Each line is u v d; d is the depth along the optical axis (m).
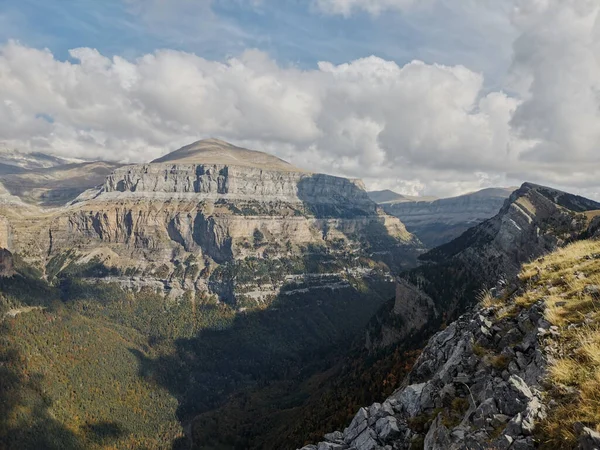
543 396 20.23
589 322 23.31
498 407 21.73
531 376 22.84
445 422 25.27
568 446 16.53
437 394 30.02
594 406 17.38
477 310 39.19
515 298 33.72
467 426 22.55
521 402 20.61
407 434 29.95
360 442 32.62
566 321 25.02
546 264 37.25
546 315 26.42
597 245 38.00
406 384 42.09
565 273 32.81
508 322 30.47
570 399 18.88
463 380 27.92
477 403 24.12
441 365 38.16
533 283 34.19
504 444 18.55
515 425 19.00
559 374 20.77
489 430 20.52
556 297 28.48
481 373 27.02
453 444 22.20
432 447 25.23
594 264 31.86
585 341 21.59
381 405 35.31
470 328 33.78
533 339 25.50
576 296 27.25
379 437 31.59
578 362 21.03
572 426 17.11
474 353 29.47
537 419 18.95
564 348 22.69
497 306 34.16
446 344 39.94
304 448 36.50
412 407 32.81
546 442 17.53
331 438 36.06
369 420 34.12
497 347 29.03
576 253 37.28
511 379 21.95
